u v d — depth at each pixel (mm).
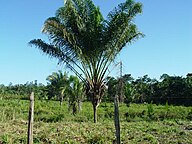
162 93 72938
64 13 20703
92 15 21125
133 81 82250
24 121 21906
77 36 21078
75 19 20703
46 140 12922
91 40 20891
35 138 12992
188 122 24000
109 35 21031
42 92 75562
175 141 13422
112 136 13641
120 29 20969
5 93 81562
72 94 32438
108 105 56562
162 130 16469
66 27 21172
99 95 21578
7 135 13617
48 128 16281
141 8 20953
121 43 21703
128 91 65500
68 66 21578
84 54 21203
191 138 14359
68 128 16078
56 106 47844
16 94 81938
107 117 31141
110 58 21500
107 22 21203
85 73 21562
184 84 69938
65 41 20922
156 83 77500
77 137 13586
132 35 21859
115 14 21078
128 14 21016
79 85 32594
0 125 18953
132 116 32500
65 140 12773
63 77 43531
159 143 13133
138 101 73625
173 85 71500
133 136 14008
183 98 69250
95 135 13664
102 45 21172
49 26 20188
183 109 39344
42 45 21344
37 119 26891
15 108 36844
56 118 26625
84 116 28453
